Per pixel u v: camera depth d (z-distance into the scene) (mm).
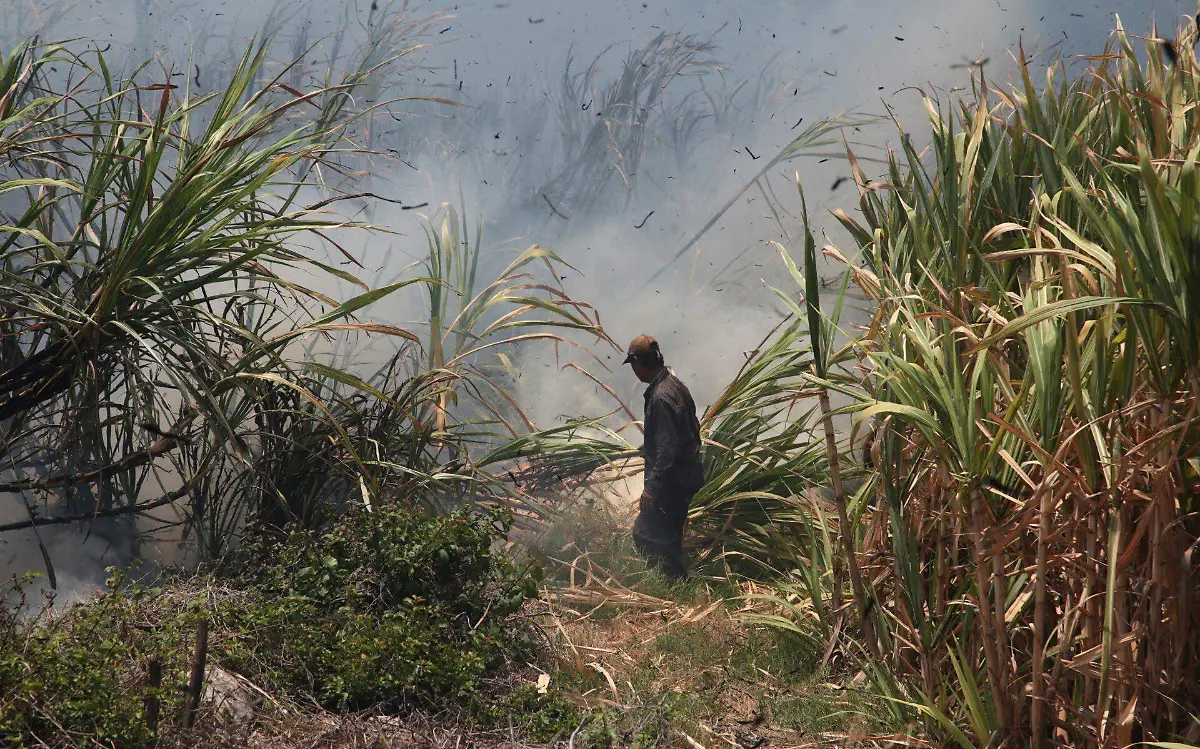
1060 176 7859
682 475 11258
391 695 7832
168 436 8766
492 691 8336
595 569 11453
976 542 6668
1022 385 6676
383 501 10242
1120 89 7258
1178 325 5914
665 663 9266
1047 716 6734
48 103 8930
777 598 9750
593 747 7461
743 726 8188
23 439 9742
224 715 6906
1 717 6043
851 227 9211
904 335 7383
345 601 8727
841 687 8398
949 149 8016
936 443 6934
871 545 8539
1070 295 6438
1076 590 6625
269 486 10117
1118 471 6109
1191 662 6289
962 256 7879
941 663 7648
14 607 8008
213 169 8914
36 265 8656
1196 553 6359
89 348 8570
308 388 10422
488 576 9414
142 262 8500
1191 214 5590
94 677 6488
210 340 9766
